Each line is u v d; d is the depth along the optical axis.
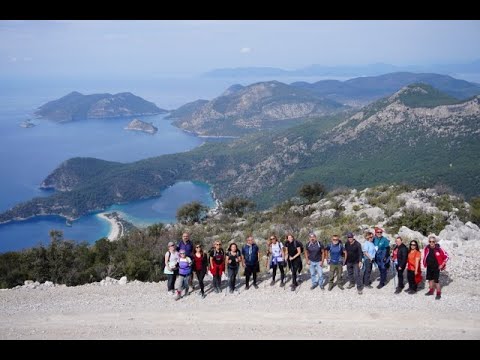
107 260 19.86
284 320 10.89
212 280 14.79
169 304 12.34
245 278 14.78
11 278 17.00
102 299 12.93
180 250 13.16
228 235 31.34
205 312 11.62
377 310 11.27
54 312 11.95
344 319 10.82
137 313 11.72
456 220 23.75
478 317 10.62
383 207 30.61
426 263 12.09
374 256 13.26
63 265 17.59
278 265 13.80
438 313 10.93
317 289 13.25
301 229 28.64
